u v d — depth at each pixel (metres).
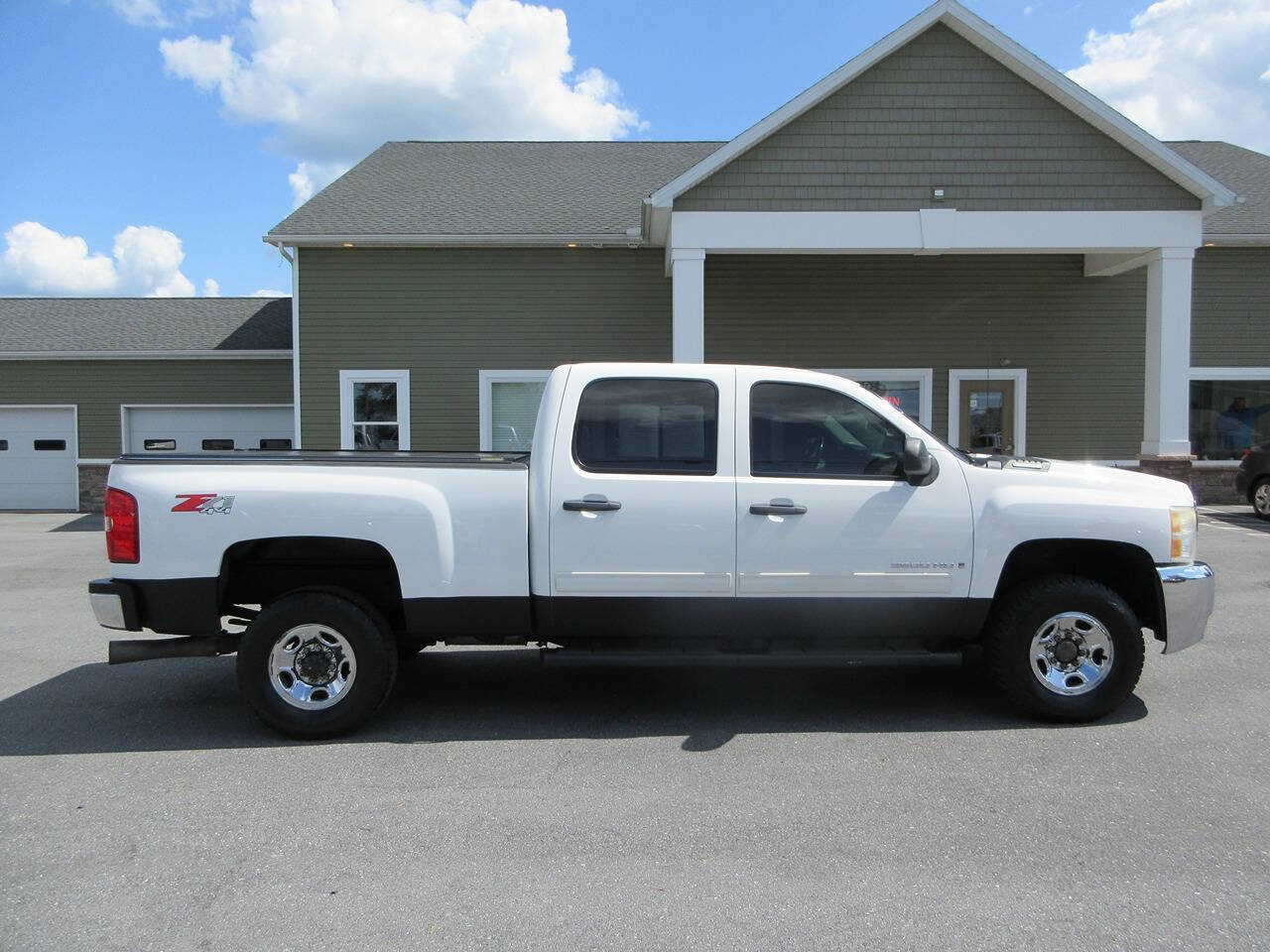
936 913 3.07
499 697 5.63
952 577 4.84
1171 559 4.91
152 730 5.06
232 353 18.41
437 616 4.88
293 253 14.78
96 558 11.90
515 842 3.63
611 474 4.83
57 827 3.80
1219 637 6.79
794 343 15.05
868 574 4.83
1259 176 17.42
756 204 12.32
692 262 12.31
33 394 18.77
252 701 4.81
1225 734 4.77
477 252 14.89
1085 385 15.16
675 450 4.88
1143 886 3.24
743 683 5.91
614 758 4.55
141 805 4.02
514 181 17.06
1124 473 5.15
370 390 15.03
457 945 2.91
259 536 4.77
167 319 20.47
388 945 2.91
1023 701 4.93
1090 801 3.96
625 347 14.99
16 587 9.73
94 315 20.86
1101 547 5.04
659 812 3.89
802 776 4.27
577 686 5.86
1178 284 12.45
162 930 3.01
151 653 4.90
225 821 3.84
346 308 14.87
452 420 15.00
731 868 3.40
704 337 15.02
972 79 12.30
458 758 4.57
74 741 4.88
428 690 5.79
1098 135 12.33
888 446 4.98
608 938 2.94
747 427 4.89
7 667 6.45
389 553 4.84
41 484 18.98
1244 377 15.63
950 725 5.00
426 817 3.87
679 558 4.82
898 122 12.30
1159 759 4.44
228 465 4.86
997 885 3.25
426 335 14.91
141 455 4.91
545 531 4.80
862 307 15.06
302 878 3.36
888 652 5.01
